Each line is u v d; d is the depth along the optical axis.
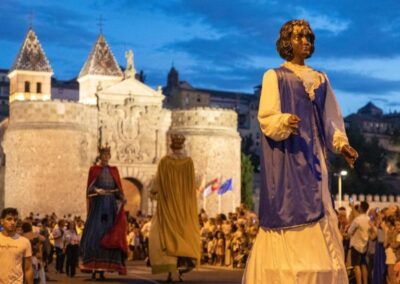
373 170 128.38
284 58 7.75
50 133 77.06
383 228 19.36
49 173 77.00
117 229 22.58
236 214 36.81
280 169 7.31
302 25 7.64
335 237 7.39
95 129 81.19
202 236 37.59
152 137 83.31
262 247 7.39
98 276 25.89
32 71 89.44
